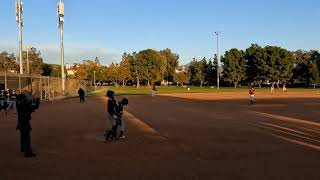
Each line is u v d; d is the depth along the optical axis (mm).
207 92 78500
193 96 60156
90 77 157000
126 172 10070
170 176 9570
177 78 155625
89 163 11250
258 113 28031
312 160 11266
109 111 15648
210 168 10352
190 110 31578
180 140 15383
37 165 11070
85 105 39625
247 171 9953
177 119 23922
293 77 125125
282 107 34469
